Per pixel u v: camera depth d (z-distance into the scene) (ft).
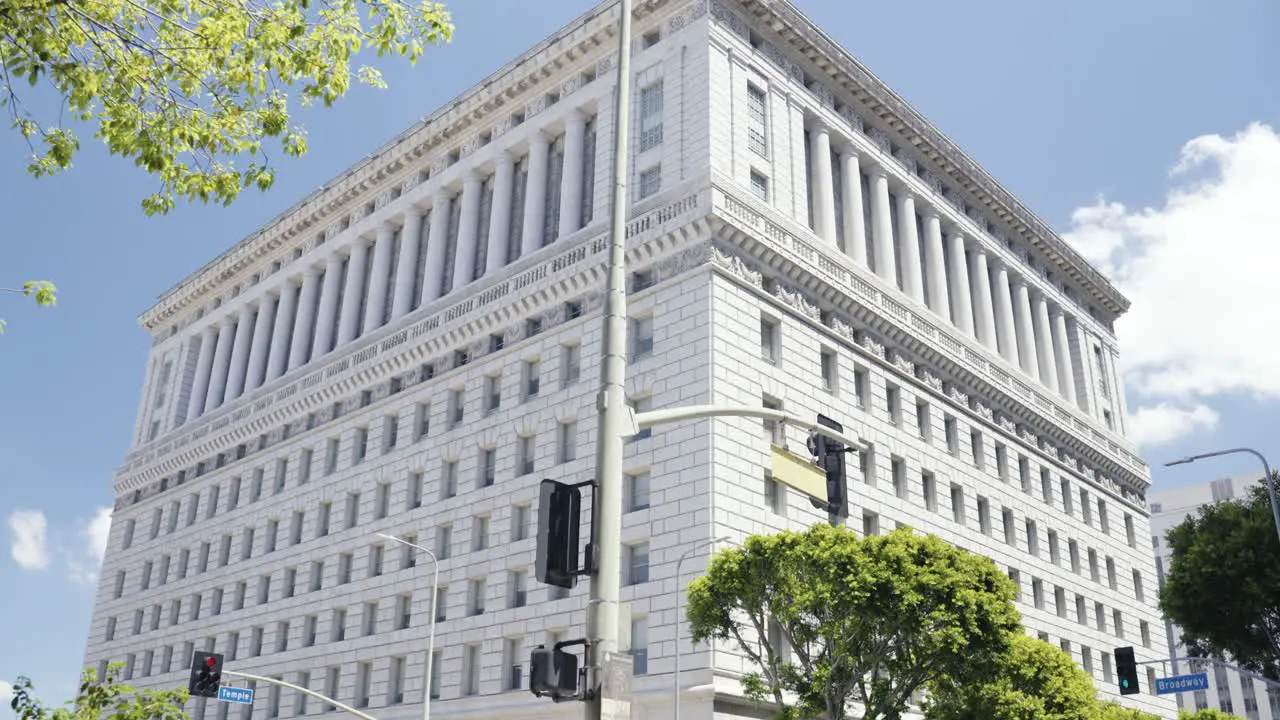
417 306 220.64
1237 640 148.36
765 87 186.50
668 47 184.85
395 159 233.96
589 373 172.14
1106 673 220.23
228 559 236.22
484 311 196.65
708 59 176.45
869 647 115.55
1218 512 156.35
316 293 250.78
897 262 209.77
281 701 203.41
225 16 50.01
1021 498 213.46
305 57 52.13
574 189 191.83
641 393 163.43
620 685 40.45
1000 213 240.94
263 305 263.90
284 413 237.04
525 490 174.40
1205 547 149.48
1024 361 236.63
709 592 122.01
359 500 208.54
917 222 219.61
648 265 171.32
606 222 180.04
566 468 168.86
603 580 41.68
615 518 42.86
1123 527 248.32
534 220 197.67
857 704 146.72
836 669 115.44
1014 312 241.55
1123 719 143.33
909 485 183.32
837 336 179.32
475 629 172.76
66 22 47.52
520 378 184.34
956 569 116.47
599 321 173.88
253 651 216.33
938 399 199.11
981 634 111.65
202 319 287.89
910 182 216.13
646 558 154.71
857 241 194.80
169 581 251.80
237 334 270.05
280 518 225.35
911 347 196.44
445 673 174.91
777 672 120.57
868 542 117.08
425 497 192.85
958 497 195.93
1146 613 244.42
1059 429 233.14
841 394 175.73
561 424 174.29
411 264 224.33
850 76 203.31
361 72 55.42
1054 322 255.50
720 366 155.43
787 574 117.60
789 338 169.58
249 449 246.06
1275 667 146.61
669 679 142.61
